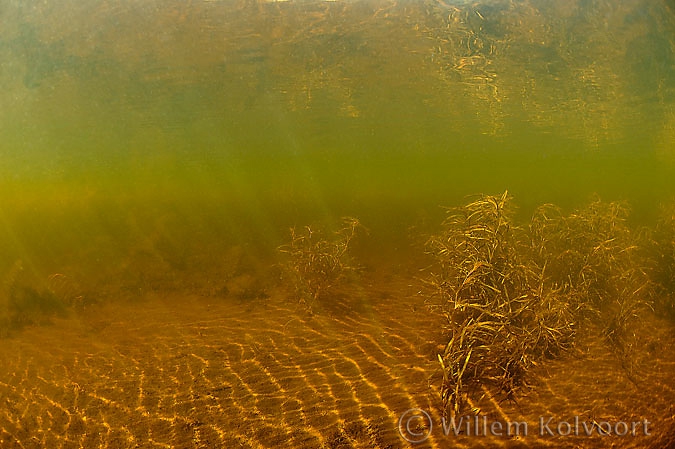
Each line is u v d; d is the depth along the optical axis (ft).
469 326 15.21
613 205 26.68
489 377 15.52
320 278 28.58
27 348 22.81
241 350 21.07
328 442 13.60
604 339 18.62
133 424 15.47
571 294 19.48
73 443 14.65
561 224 25.66
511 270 18.21
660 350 17.79
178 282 32.83
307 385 17.28
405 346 20.16
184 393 17.35
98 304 29.30
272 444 13.76
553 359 17.07
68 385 18.60
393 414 14.78
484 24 34.17
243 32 36.68
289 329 23.27
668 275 24.23
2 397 17.88
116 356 21.25
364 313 24.98
